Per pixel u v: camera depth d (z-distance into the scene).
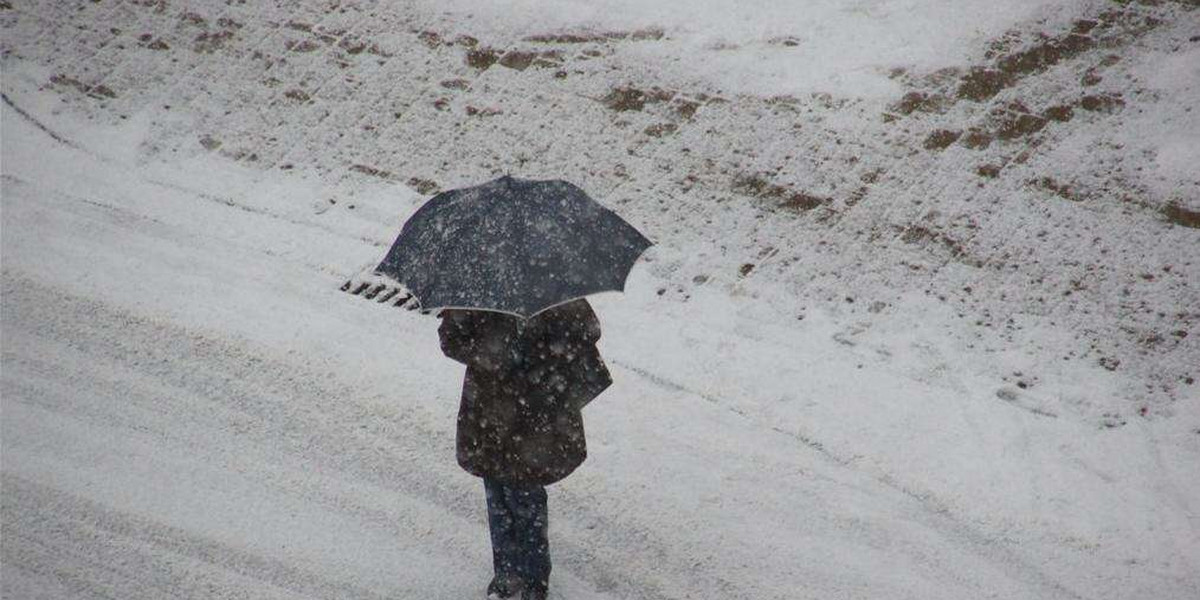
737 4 36.38
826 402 24.70
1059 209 28.62
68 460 23.98
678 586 21.09
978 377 25.03
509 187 19.12
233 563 21.67
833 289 27.52
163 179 32.34
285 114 34.38
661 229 29.55
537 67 34.94
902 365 25.45
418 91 34.66
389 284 28.77
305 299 28.25
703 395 25.14
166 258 29.58
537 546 20.12
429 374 26.09
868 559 21.45
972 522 22.05
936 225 28.72
